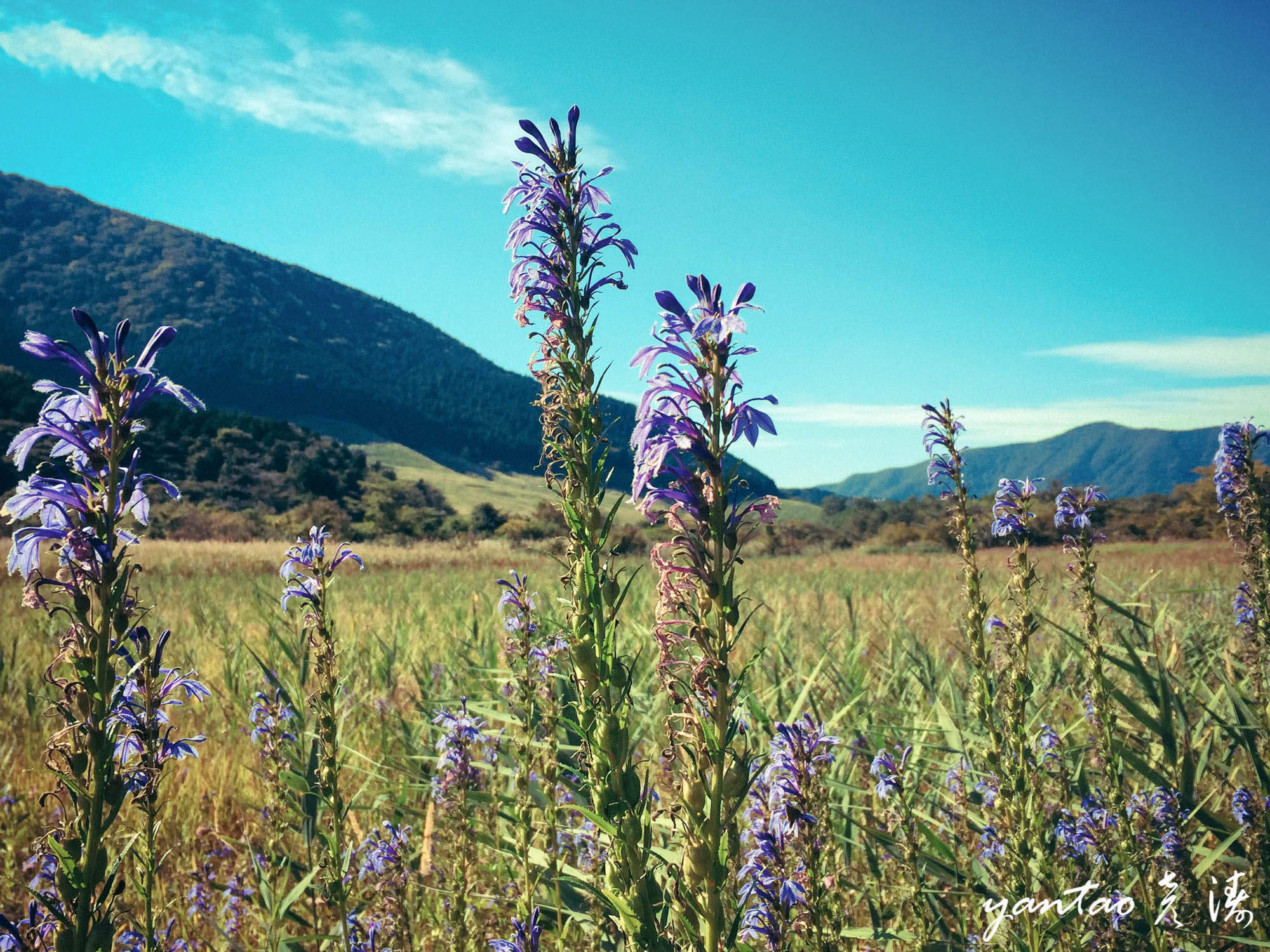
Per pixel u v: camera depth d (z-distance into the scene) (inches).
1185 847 151.3
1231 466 188.4
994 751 152.6
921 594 634.8
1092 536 161.8
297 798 190.7
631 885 111.5
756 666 276.7
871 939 142.3
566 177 135.3
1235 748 192.9
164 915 171.3
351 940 151.9
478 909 184.1
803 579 867.4
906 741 211.3
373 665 347.9
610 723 115.6
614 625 121.1
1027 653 154.4
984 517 163.3
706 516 90.5
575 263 135.3
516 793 166.9
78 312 87.0
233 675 312.7
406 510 2815.0
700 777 91.2
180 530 1921.8
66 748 84.7
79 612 85.7
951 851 159.2
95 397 88.5
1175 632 277.3
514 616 160.2
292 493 2859.3
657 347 92.9
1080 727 214.1
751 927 115.6
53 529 88.8
